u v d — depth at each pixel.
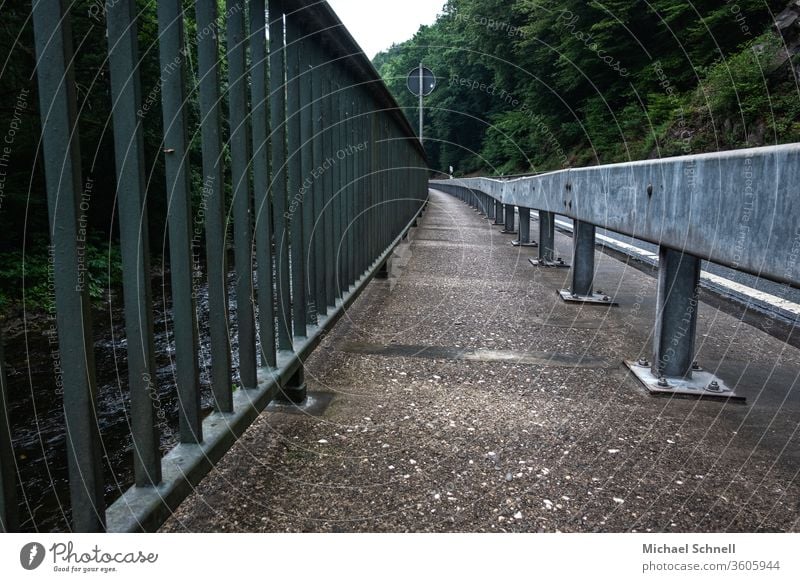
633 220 2.68
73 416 1.00
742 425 2.14
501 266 5.98
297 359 2.22
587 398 2.40
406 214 8.09
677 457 1.88
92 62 6.13
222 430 1.58
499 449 1.91
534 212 16.98
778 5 17.52
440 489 1.66
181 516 1.50
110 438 2.54
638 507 1.59
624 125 21.52
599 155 22.70
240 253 1.79
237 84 1.74
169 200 1.36
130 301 1.20
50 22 0.90
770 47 15.92
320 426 2.06
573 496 1.64
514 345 3.15
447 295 4.49
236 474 1.72
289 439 1.95
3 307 5.58
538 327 3.55
